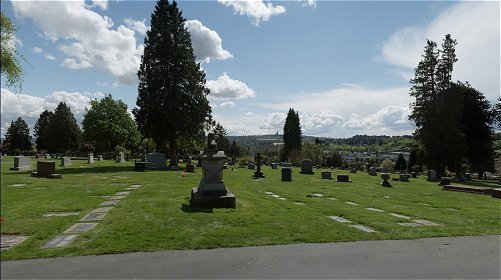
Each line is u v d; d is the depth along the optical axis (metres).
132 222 9.52
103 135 75.06
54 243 7.77
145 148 73.44
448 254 7.51
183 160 61.84
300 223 10.16
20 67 18.08
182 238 8.21
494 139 51.47
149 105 40.84
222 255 7.16
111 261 6.68
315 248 7.79
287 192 19.11
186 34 44.12
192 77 42.53
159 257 6.96
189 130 41.75
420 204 16.09
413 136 46.56
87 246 7.50
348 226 10.08
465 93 48.16
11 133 110.94
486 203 17.36
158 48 42.09
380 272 6.30
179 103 41.78
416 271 6.38
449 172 48.91
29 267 6.31
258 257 7.08
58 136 95.31
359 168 58.19
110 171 32.47
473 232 9.71
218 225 9.55
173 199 13.80
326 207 13.68
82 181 22.33
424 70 44.22
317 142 95.56
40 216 10.51
